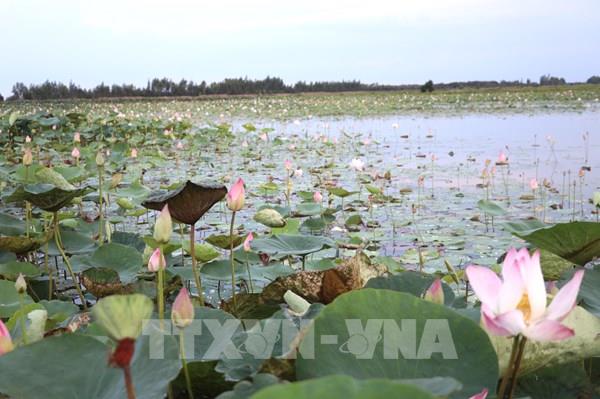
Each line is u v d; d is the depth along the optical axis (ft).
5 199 10.28
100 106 103.81
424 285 6.17
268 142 46.37
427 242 16.71
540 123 61.77
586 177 27.78
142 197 18.70
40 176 10.78
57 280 12.54
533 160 34.14
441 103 106.01
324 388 2.38
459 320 3.96
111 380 4.16
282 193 24.50
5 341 4.11
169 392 4.49
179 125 53.31
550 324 3.14
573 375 4.52
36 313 5.30
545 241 7.56
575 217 19.65
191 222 7.65
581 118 67.82
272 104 109.50
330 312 4.05
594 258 7.59
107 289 9.45
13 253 11.25
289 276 7.39
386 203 22.49
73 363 4.19
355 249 15.07
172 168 33.12
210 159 36.99
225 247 10.77
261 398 2.34
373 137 51.19
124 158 34.99
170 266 11.37
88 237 13.12
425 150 40.63
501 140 46.03
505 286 3.37
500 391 3.72
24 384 3.97
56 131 48.60
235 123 70.90
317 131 59.11
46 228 14.39
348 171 30.73
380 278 6.24
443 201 22.75
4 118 51.60
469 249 15.93
